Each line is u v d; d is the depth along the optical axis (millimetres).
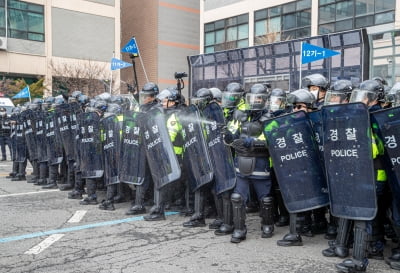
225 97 5418
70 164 8375
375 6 19562
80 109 7840
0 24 26875
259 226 5809
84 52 30594
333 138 4062
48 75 28766
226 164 5125
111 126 6652
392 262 4172
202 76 17484
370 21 19828
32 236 5270
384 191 4223
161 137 5883
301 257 4461
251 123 4805
